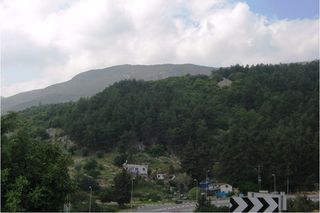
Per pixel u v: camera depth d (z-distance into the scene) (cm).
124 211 7856
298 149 10394
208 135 14212
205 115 15812
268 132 11538
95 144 14750
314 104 13862
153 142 15212
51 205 2031
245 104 17350
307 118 12588
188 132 14588
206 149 12412
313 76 17712
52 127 16475
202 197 7762
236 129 11694
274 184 9906
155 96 17250
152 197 10544
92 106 16600
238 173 10369
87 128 14812
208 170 11812
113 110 15738
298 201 6066
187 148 12244
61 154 2184
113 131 14975
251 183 9850
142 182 11788
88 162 12794
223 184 10775
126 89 18525
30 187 1997
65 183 2073
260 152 10481
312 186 10244
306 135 10781
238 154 10438
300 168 10331
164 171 13212
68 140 15150
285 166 10181
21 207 1866
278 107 14912
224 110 16925
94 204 7644
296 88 17100
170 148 14850
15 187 1894
